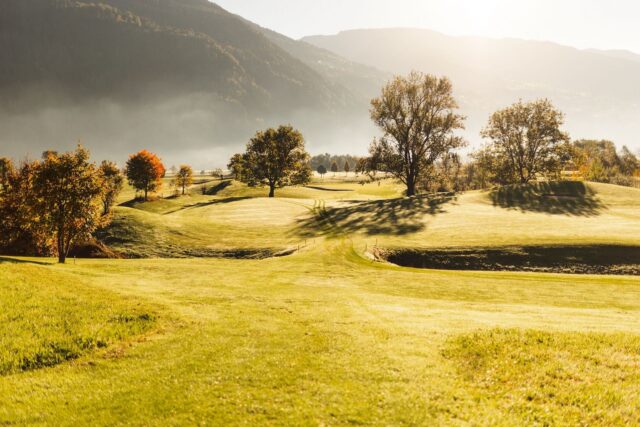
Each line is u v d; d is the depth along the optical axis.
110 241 59.50
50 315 18.08
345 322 20.17
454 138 92.12
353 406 11.43
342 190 147.50
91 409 11.68
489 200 85.38
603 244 49.06
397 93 92.94
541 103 102.25
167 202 108.44
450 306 26.00
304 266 43.91
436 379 13.18
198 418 11.00
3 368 14.27
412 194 96.31
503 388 12.55
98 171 39.38
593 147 174.62
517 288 34.06
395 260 50.19
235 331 18.45
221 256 55.84
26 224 39.84
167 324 19.06
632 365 13.50
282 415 11.05
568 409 11.24
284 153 119.75
